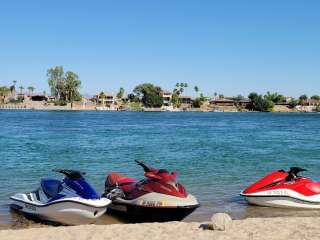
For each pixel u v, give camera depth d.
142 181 12.16
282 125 84.94
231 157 27.53
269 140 43.56
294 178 13.79
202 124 84.69
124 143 37.44
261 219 11.21
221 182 17.92
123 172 20.31
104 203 11.18
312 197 13.43
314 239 9.26
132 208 11.79
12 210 12.65
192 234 9.58
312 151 32.25
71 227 10.19
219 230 9.93
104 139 41.69
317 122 103.06
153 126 72.62
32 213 11.86
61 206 11.21
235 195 15.31
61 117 116.25
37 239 9.16
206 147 34.56
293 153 30.70
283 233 9.73
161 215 11.39
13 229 10.77
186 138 44.91
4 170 20.69
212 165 23.41
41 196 12.01
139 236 9.39
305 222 10.86
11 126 66.31
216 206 13.71
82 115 139.75
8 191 15.48
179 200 11.28
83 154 28.14
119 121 93.38
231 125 82.38
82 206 11.03
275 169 22.06
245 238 9.31
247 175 19.89
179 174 20.05
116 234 9.55
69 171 11.48
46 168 21.42
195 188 16.56
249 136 49.78
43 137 43.28
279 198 13.50
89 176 18.95
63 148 32.03
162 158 26.50
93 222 11.41
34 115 132.25
